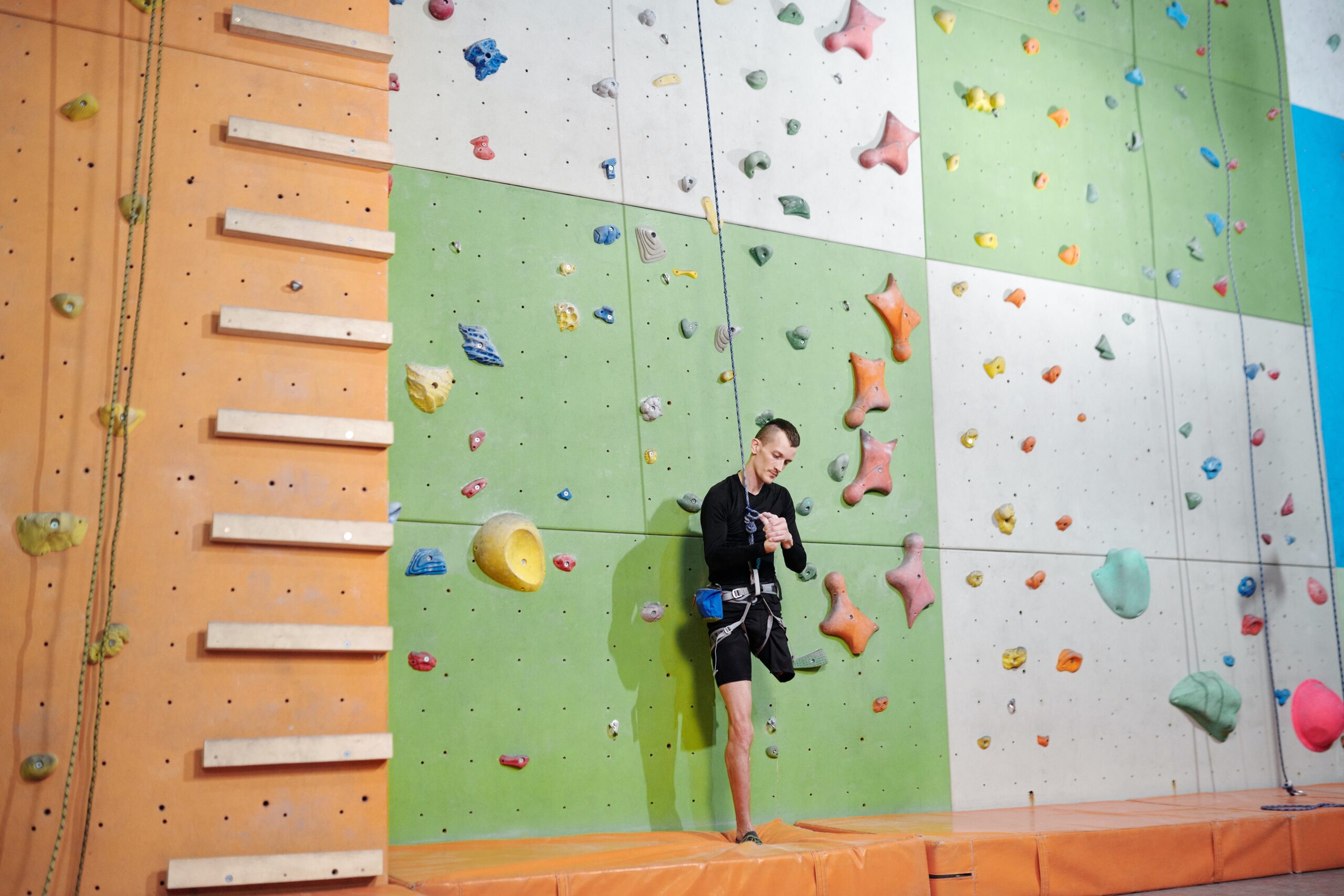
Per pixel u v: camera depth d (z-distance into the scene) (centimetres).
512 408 356
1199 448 516
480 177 363
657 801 355
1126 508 486
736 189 410
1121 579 471
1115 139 518
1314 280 577
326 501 257
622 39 398
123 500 239
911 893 307
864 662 404
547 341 365
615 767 351
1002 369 458
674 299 390
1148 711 473
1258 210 564
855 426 416
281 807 238
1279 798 448
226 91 266
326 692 248
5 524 230
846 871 295
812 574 396
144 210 253
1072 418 477
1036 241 483
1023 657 441
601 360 373
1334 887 354
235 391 253
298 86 274
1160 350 512
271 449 254
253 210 263
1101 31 523
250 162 265
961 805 414
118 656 232
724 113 413
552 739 343
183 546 242
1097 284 498
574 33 389
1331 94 609
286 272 263
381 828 245
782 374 407
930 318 445
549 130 378
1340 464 564
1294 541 539
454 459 344
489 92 370
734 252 405
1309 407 560
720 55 416
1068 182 498
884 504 420
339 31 277
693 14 414
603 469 367
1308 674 528
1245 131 567
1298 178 583
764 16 429
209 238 258
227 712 238
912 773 406
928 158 458
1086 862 337
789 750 382
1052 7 509
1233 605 510
